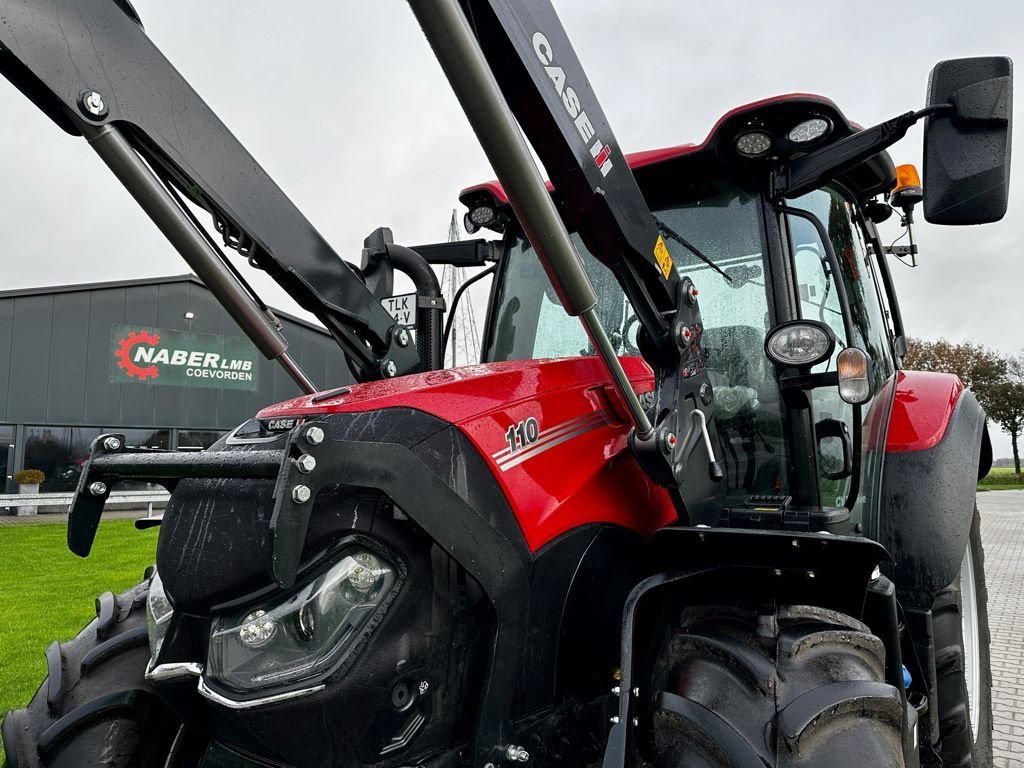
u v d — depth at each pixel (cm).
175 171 174
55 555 915
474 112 125
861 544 145
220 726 146
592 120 157
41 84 157
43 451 1981
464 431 156
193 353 2195
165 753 180
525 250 275
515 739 154
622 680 145
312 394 199
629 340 242
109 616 205
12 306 1945
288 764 141
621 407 193
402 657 142
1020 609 677
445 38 117
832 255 207
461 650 151
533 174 134
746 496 212
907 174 299
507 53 138
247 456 138
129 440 2095
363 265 256
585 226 163
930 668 230
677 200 241
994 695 428
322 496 141
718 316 227
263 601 140
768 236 216
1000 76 174
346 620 139
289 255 191
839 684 140
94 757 171
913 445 254
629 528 183
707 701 143
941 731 242
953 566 236
